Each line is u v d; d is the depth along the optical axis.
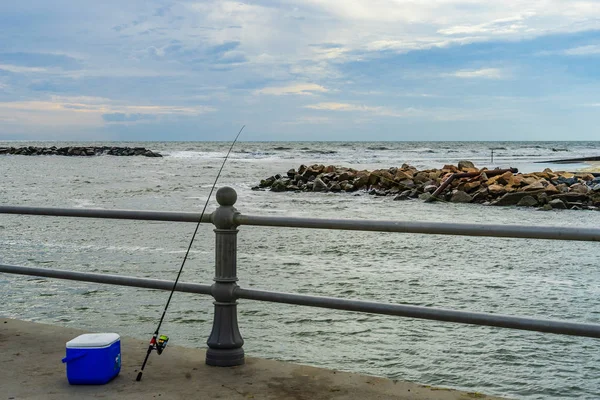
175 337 7.38
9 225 17.39
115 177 41.78
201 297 9.38
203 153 99.31
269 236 15.68
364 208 24.61
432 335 7.49
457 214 22.69
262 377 3.81
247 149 122.75
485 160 71.06
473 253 13.24
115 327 7.81
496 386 5.90
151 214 4.20
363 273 11.05
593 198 25.27
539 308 8.65
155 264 11.88
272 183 34.91
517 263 12.09
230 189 3.93
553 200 24.81
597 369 6.34
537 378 6.11
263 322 8.01
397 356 6.74
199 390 3.59
